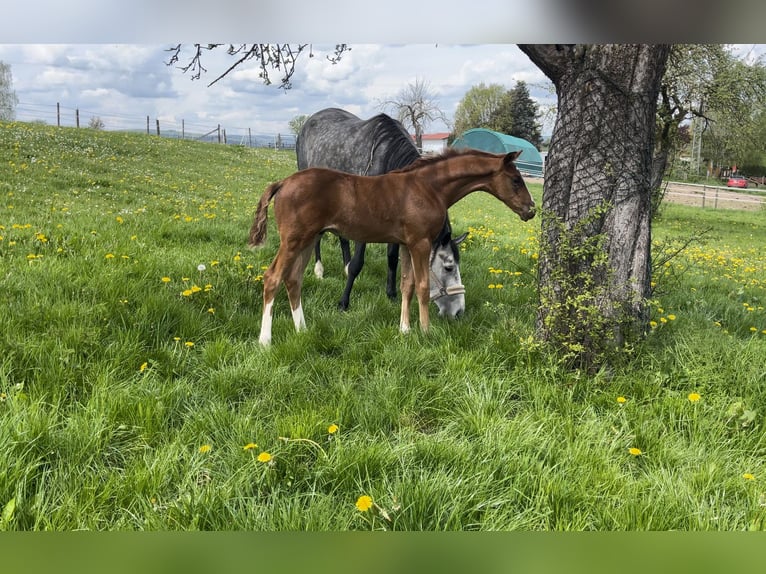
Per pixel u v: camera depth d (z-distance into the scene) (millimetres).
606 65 3449
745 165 44656
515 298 5504
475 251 8133
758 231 19953
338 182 4266
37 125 20609
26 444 2402
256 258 6379
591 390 3395
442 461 2576
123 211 8938
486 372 3576
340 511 2209
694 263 9516
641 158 3592
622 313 3652
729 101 15266
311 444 2646
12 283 4332
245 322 4391
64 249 5633
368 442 2711
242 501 2170
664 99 11586
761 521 2223
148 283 4828
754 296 6926
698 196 31344
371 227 4387
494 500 2297
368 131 5910
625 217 3604
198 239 7387
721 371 3502
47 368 3125
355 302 5410
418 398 3289
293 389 3299
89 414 2729
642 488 2422
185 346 3748
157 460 2418
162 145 22234
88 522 2045
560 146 3725
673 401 3180
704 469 2598
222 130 34594
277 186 4422
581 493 2336
